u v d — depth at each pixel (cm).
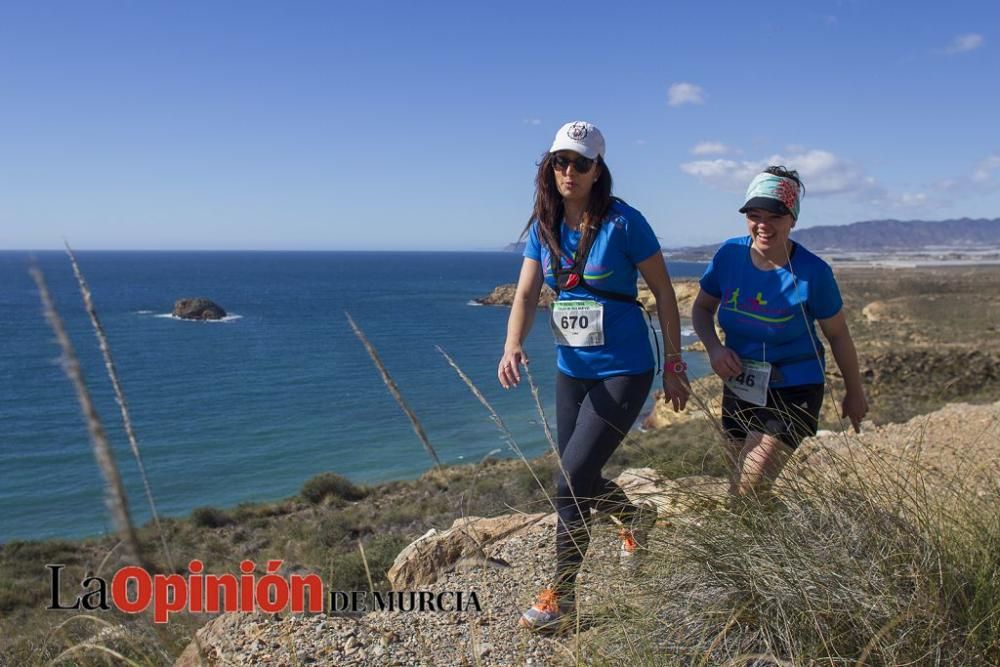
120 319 9169
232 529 1762
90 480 2747
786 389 327
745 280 340
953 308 6291
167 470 2981
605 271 307
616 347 306
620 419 301
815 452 284
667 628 220
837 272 16288
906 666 189
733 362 331
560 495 294
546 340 6159
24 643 254
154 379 5184
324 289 15200
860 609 205
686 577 232
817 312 328
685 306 3875
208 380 5184
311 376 5331
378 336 7656
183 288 15012
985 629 201
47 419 3972
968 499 262
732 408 339
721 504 254
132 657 192
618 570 261
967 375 2541
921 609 199
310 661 282
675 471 296
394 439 3384
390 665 268
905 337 4406
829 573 214
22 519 2317
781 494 255
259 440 3469
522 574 345
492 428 3372
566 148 297
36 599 1001
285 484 2759
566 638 265
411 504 1828
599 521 296
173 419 3922
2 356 6384
